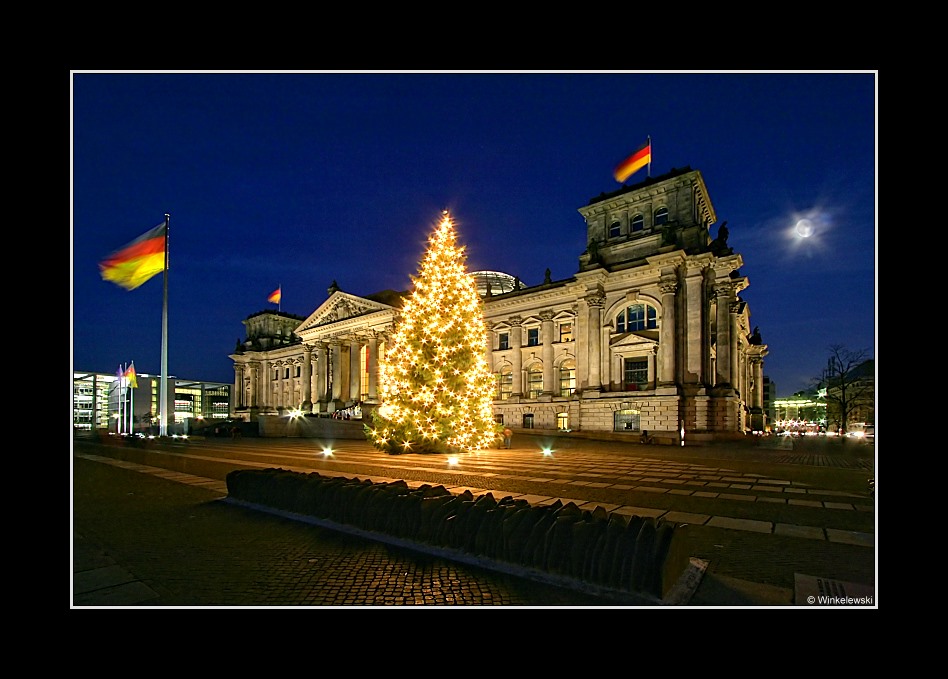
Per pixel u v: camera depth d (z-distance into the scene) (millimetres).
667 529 7109
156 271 34969
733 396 47438
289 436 57500
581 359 55656
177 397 135250
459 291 32031
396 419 30375
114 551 8812
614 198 55031
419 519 9328
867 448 38531
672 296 48312
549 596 6820
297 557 8523
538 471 21000
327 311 93000
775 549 9219
